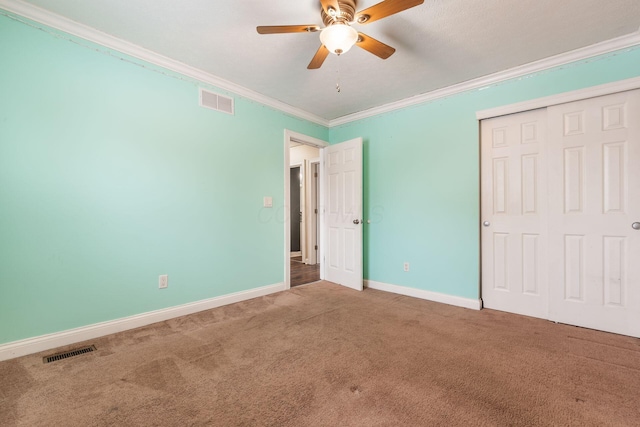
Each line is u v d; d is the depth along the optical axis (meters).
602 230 2.34
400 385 1.60
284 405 1.43
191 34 2.20
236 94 3.14
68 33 2.09
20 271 1.92
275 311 2.85
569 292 2.48
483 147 2.96
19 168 1.91
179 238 2.70
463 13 1.94
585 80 2.39
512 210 2.79
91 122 2.20
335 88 3.15
